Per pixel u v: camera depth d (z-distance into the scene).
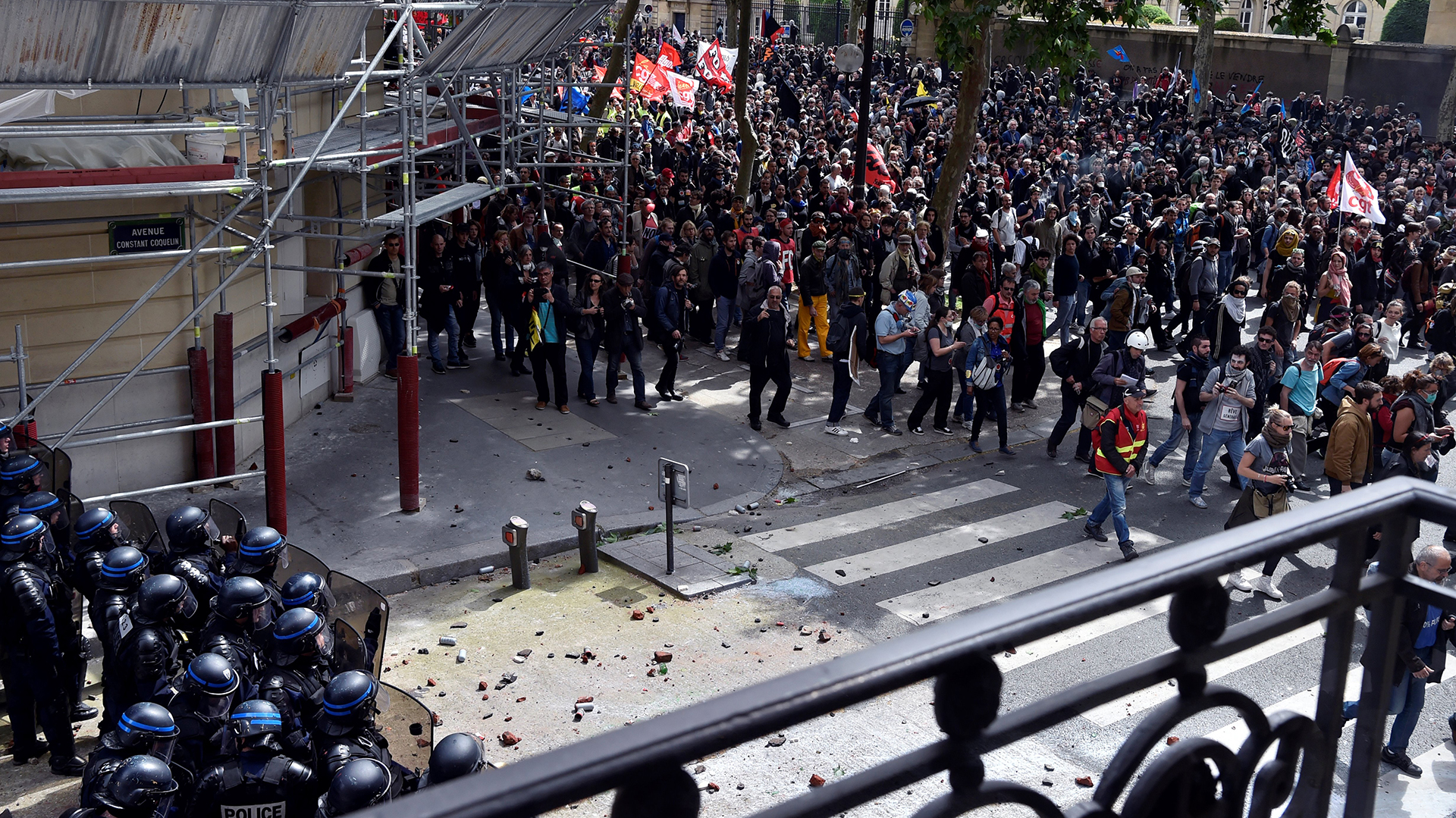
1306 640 9.80
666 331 15.91
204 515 7.71
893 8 57.56
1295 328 16.39
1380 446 12.35
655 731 1.12
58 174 8.66
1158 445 15.52
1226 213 21.81
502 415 15.20
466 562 11.18
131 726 5.34
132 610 6.65
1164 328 20.94
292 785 5.33
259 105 9.95
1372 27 55.50
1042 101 43.19
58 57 8.63
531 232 18.50
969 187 26.12
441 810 1.01
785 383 15.24
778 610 10.55
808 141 29.73
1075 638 9.91
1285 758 1.78
